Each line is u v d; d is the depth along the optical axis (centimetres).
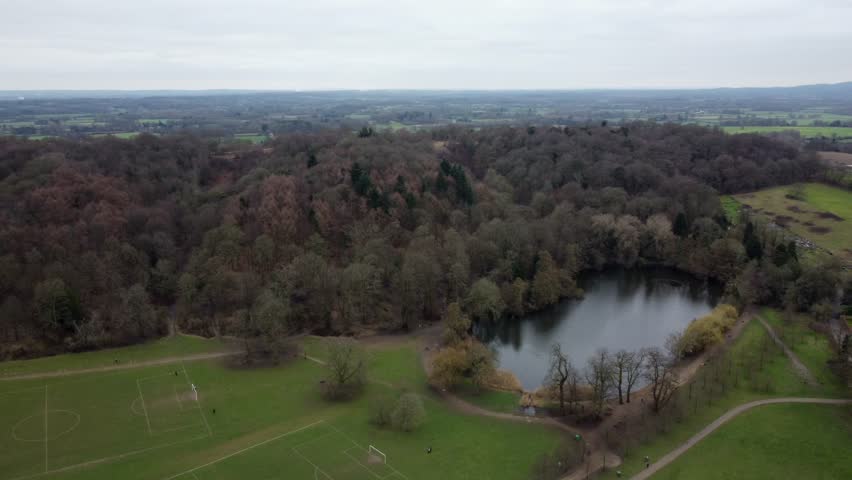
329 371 12250
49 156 19188
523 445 9800
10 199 16638
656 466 9138
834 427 10188
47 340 13662
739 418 10481
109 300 14738
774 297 16250
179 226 18675
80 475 8925
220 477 8900
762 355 12838
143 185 19600
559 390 11406
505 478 8869
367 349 13700
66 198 17150
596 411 10544
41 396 11381
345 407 11062
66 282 14512
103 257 15675
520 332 15550
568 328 15788
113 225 16725
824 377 11969
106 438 9938
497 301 15388
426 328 14950
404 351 13625
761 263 17412
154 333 14375
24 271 14600
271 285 14950
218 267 15338
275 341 13300
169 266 16312
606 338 15112
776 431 10056
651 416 10606
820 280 15425
